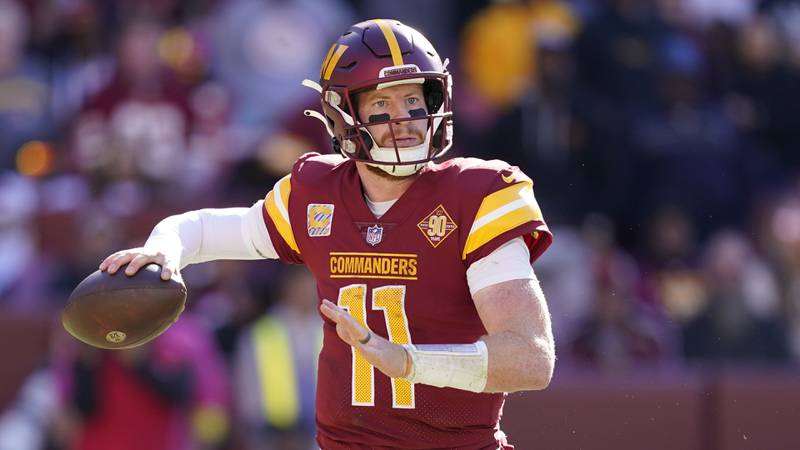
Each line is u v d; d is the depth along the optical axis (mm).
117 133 30234
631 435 24812
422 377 10859
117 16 34250
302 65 34375
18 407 25891
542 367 11219
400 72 12180
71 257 28531
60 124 32156
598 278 28250
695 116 34188
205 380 25234
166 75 31781
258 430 25281
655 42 34250
